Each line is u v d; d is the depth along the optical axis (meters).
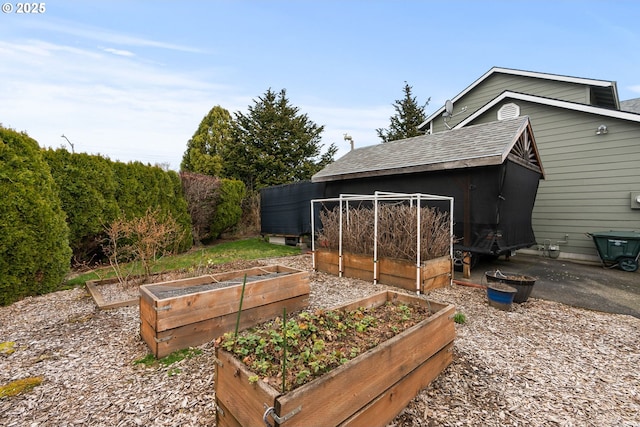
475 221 5.78
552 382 2.26
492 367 2.44
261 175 17.38
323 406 1.45
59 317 3.44
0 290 3.80
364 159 8.71
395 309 2.66
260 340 1.82
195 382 2.20
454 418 1.86
